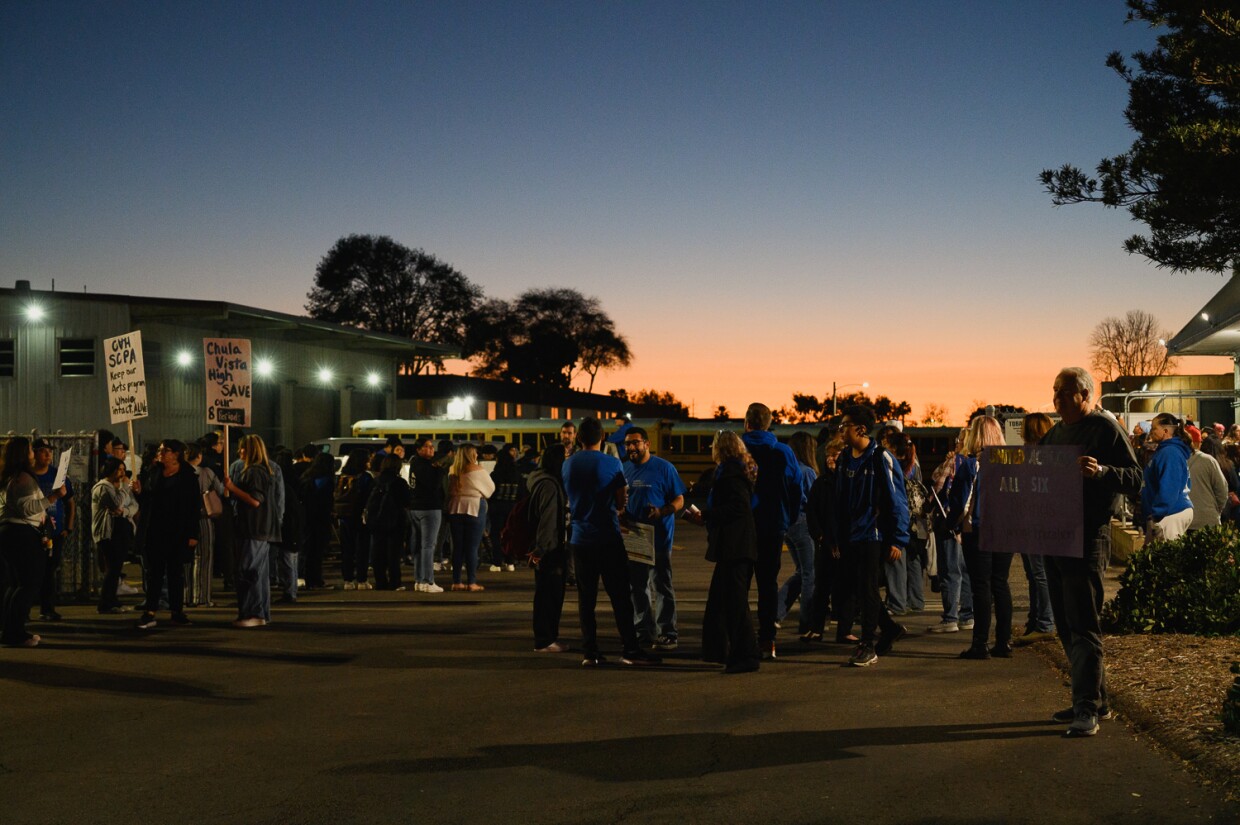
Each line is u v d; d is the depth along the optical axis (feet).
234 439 73.46
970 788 18.54
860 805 17.78
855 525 30.40
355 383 162.20
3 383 113.19
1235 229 33.22
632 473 33.04
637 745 21.81
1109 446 22.26
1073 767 19.65
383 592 51.08
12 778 20.02
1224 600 30.96
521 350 379.35
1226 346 89.71
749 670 29.40
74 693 27.43
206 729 23.61
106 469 44.11
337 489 53.93
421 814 17.71
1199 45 32.63
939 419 213.25
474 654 32.99
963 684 27.22
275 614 42.63
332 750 21.75
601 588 50.47
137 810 18.13
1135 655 27.86
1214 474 39.34
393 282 335.47
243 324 131.75
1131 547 59.93
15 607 34.45
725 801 18.11
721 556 29.58
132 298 114.73
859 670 29.48
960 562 35.99
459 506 51.01
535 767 20.33
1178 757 19.98
